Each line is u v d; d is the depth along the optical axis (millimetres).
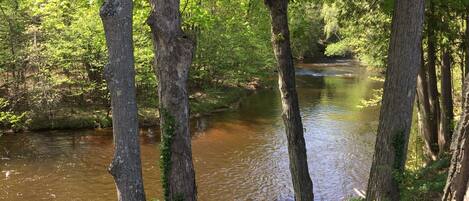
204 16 14258
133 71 7027
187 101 7707
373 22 16172
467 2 11758
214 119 28469
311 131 25672
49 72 25609
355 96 37031
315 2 12750
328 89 40812
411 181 10281
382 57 17891
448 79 16016
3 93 25047
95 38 22500
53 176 18406
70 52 24797
